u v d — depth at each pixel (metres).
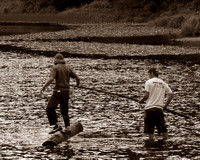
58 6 141.12
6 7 151.12
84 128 20.19
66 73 18.45
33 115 22.61
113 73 36.38
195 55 47.56
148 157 15.93
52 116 18.31
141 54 48.72
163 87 18.14
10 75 35.47
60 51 52.09
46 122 21.19
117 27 90.56
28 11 145.50
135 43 59.69
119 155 16.19
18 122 21.17
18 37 70.50
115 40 64.50
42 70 38.19
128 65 40.84
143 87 30.56
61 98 18.36
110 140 18.23
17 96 27.50
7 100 26.28
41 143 17.81
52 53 50.34
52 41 63.66
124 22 109.50
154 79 18.16
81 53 50.22
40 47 56.25
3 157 16.06
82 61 43.59
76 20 117.75
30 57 47.00
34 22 112.75
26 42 62.50
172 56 46.88
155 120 18.12
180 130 19.84
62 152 16.61
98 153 16.47
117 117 22.31
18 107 24.45
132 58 45.69
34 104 25.23
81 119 21.88
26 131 19.58
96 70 38.00
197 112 23.30
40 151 16.75
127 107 24.62
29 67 39.88
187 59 44.62
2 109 23.94
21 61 43.97
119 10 122.06
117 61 43.50
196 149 16.91
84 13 129.38
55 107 18.36
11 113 23.03
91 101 26.17
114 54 49.00
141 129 20.03
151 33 75.38
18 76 35.03
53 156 16.14
